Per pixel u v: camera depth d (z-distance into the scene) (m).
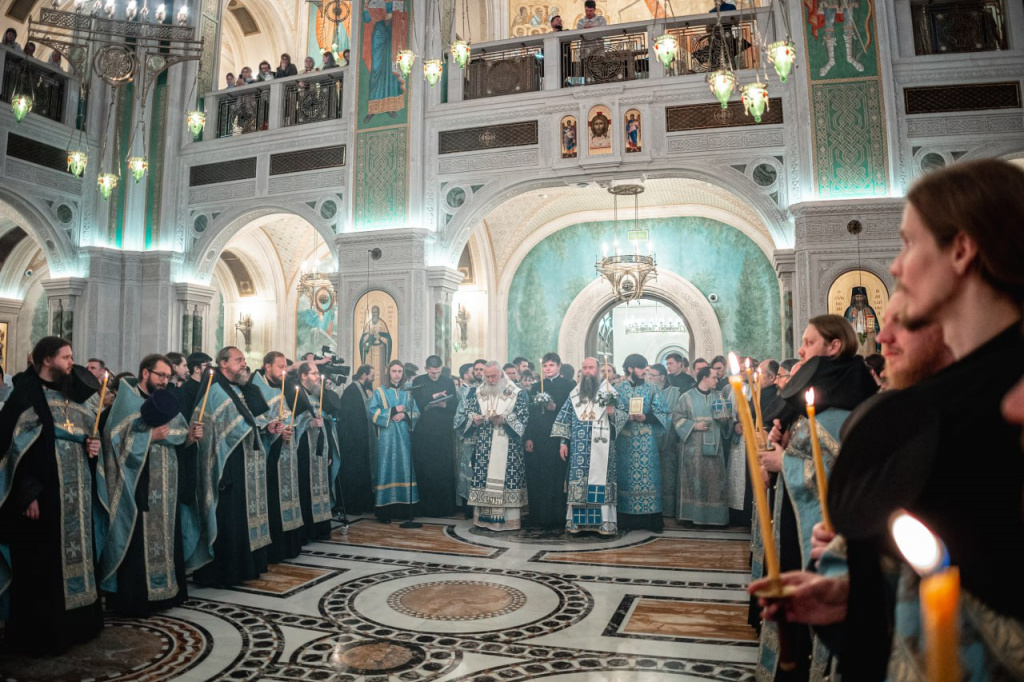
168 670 3.78
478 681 3.63
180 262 13.23
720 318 15.33
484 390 7.85
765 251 15.09
